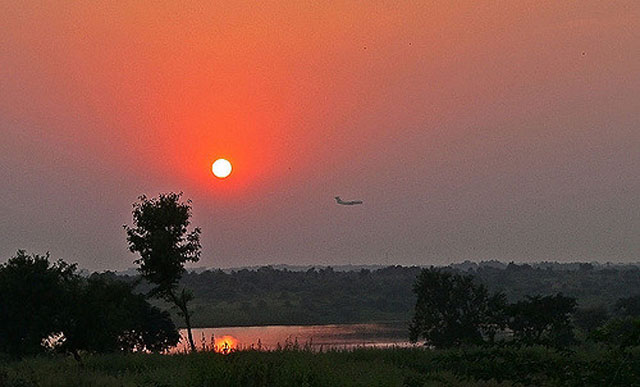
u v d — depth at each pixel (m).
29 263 187.50
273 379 76.62
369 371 96.12
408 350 134.00
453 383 83.44
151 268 189.38
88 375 105.25
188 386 76.38
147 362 126.69
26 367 121.56
